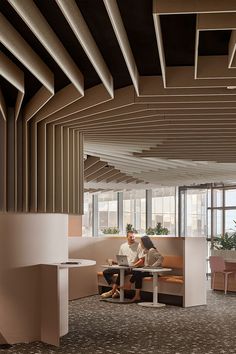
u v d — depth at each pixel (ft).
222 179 52.70
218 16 14.61
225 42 18.08
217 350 22.70
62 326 25.38
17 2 12.64
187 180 53.36
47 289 23.76
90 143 31.94
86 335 25.58
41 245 24.54
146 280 37.22
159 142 31.63
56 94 22.88
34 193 24.73
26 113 24.29
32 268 24.04
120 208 71.97
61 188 26.27
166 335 25.79
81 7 15.10
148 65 20.35
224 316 31.60
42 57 18.90
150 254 36.40
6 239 23.49
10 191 24.61
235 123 25.54
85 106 22.75
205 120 25.46
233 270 44.11
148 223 69.10
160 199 67.92
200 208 62.95
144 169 44.34
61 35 17.11
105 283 40.29
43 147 25.03
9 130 24.80
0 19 14.30
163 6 13.61
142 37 17.76
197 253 36.42
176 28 17.02
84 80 21.80
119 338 24.95
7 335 23.32
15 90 23.15
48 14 15.62
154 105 23.26
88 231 72.02
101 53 19.02
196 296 35.91
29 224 24.14
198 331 26.86
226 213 59.77
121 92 22.70
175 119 25.08
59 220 25.98
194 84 20.24
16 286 23.61
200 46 18.49
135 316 31.19
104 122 25.50
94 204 72.18
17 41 15.78
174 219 66.03
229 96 21.81
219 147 32.96
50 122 25.25
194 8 13.52
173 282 35.76
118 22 14.67
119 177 49.85
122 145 32.58
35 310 23.99
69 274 37.68
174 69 20.42
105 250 41.24
